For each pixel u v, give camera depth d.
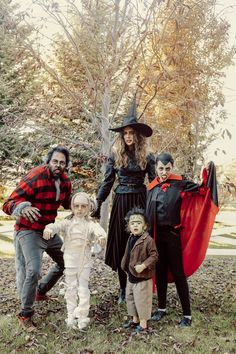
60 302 5.27
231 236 15.01
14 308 5.11
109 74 7.69
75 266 4.54
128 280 4.52
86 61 8.15
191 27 7.05
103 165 7.98
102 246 4.45
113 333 4.40
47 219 4.63
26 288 4.36
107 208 8.48
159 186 4.75
